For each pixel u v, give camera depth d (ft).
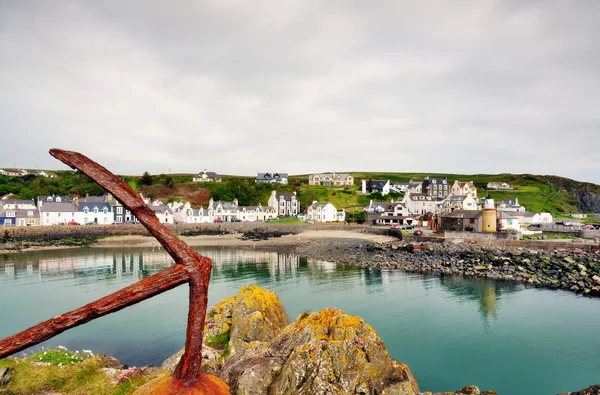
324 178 643.86
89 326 94.32
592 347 81.56
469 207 368.07
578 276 144.77
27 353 74.74
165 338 86.84
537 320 99.09
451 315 103.45
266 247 257.34
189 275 14.42
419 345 82.99
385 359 35.88
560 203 550.77
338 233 350.64
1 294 127.65
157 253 222.48
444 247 217.36
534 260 172.65
